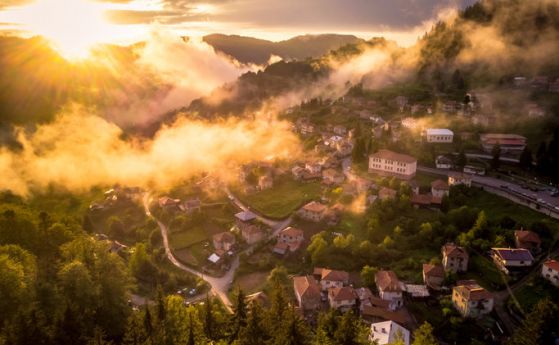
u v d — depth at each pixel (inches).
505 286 4222.4
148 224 6889.8
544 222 4884.4
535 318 3112.7
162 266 5757.9
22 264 3523.6
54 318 2679.6
